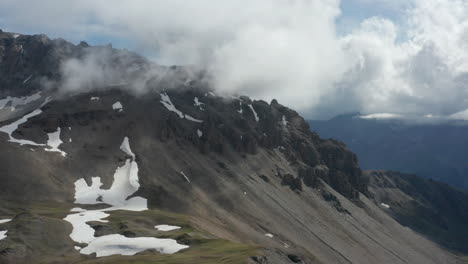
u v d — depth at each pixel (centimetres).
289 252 12350
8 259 12962
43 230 14938
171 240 14288
